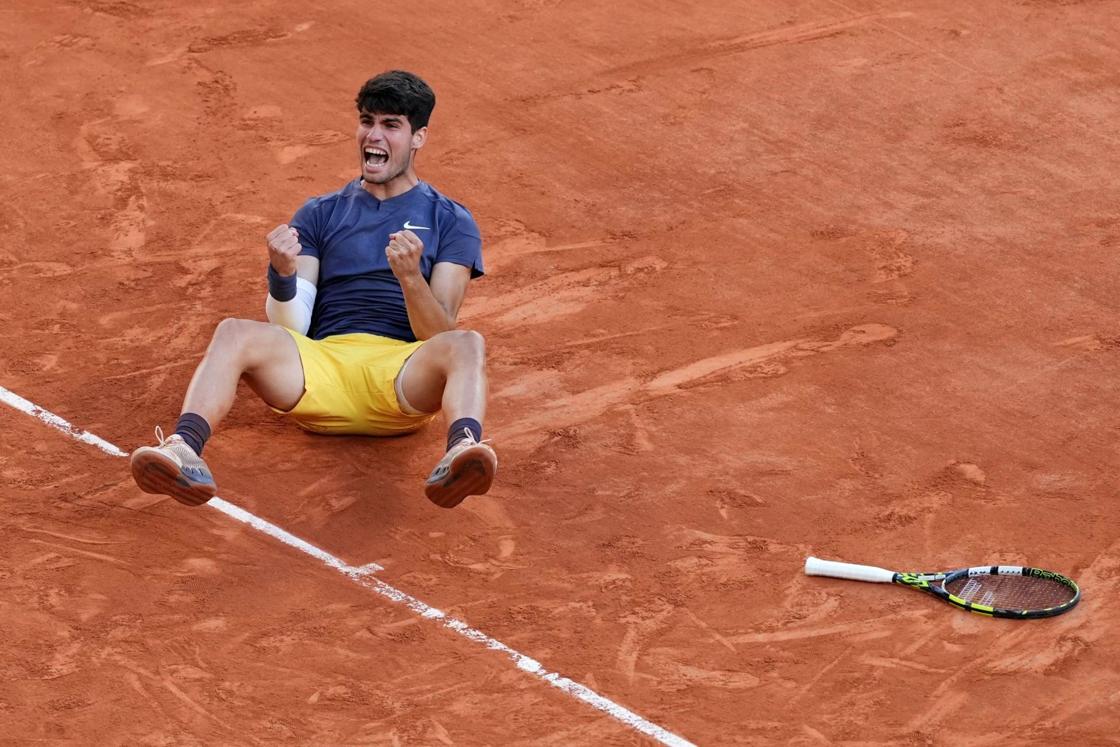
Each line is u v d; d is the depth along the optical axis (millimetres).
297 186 34312
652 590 22781
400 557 23375
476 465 21578
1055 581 22688
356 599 22453
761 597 22672
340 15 42125
